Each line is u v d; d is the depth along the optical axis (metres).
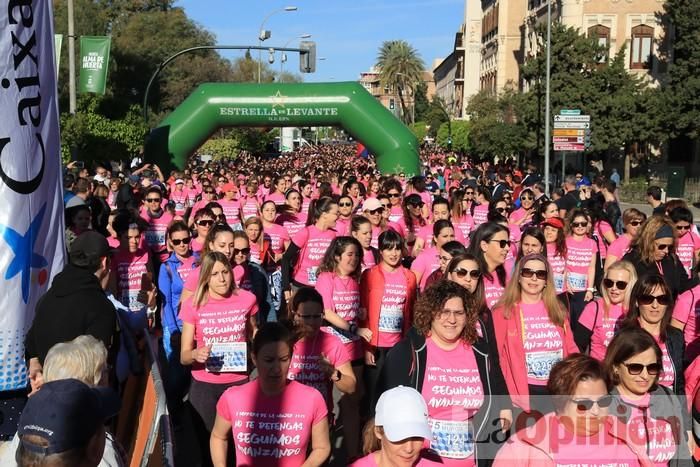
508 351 5.48
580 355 3.72
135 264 8.30
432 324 4.64
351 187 14.74
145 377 5.30
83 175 14.14
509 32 72.19
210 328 5.77
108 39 22.30
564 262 9.09
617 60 42.38
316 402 4.22
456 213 11.23
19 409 5.44
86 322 4.84
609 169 48.53
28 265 5.55
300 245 9.03
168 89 61.12
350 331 6.76
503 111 46.66
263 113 23.16
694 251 9.48
